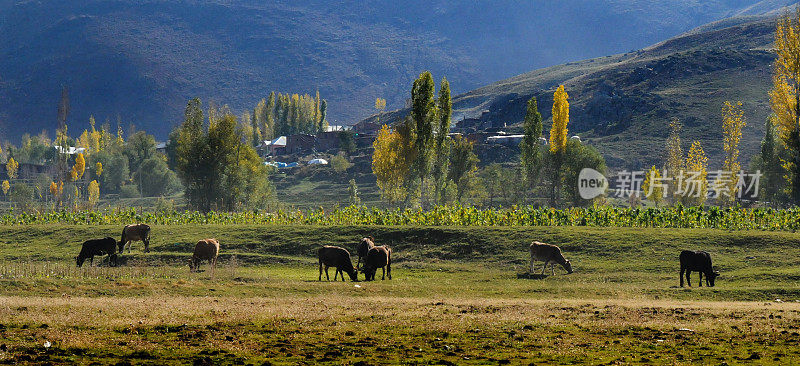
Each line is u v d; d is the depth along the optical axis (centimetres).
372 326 2391
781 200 11369
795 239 5269
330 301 3250
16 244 6172
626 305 3150
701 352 1975
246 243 6044
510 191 14150
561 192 13038
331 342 2078
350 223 6994
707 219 6278
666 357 1888
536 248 4828
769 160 11612
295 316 2597
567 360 1836
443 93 10719
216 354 1850
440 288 3988
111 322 2328
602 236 5666
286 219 7362
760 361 1831
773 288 3878
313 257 5731
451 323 2481
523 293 3916
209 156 10781
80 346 1886
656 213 6381
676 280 4531
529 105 11969
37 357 1728
